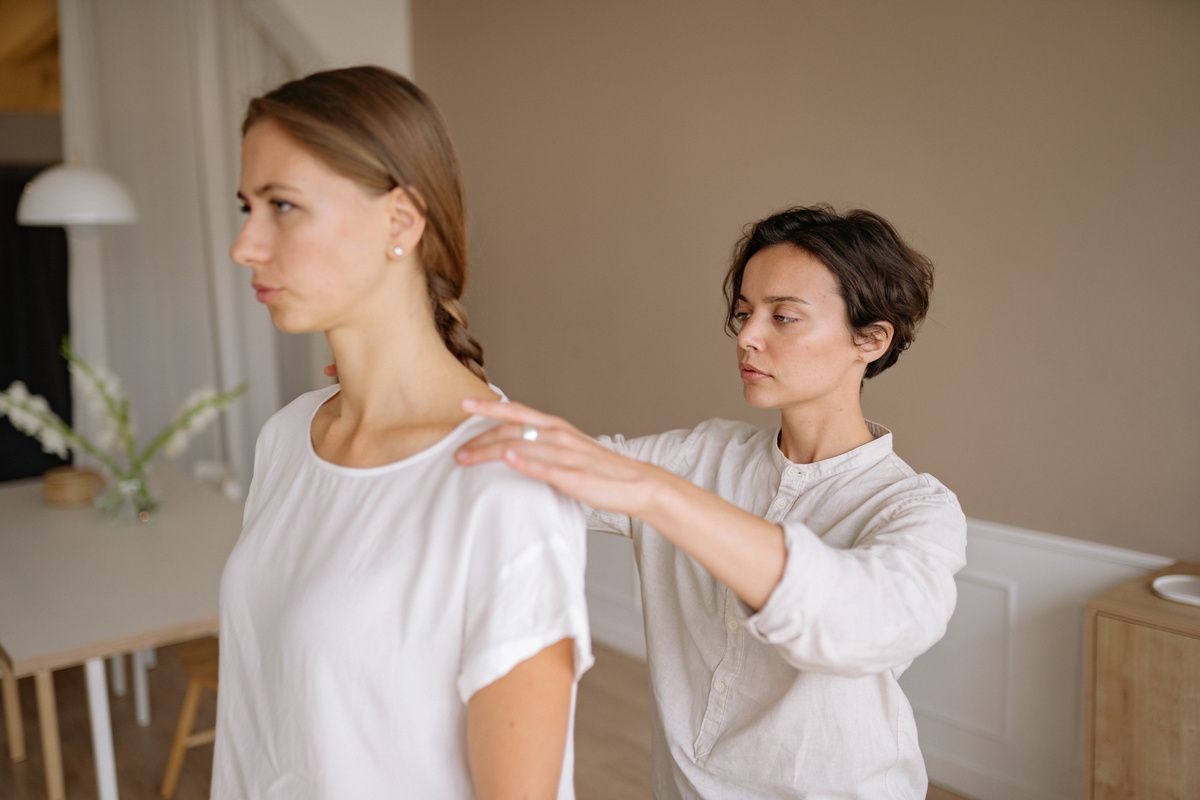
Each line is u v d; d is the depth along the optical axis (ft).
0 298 15.57
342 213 2.62
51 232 15.58
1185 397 7.50
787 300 3.99
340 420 3.09
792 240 4.06
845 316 3.99
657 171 11.33
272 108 2.61
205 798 8.99
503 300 13.75
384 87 2.69
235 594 3.04
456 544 2.59
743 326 4.20
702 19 10.63
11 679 9.67
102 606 7.66
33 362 15.79
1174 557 7.69
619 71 11.60
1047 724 8.51
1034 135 8.14
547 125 12.66
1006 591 8.69
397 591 2.65
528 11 12.66
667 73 11.07
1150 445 7.74
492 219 13.76
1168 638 6.63
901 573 3.17
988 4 8.30
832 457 4.19
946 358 9.00
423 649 2.61
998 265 8.52
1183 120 7.27
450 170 2.86
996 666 8.80
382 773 2.68
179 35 15.19
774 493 4.37
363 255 2.69
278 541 2.99
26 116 15.55
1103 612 6.96
